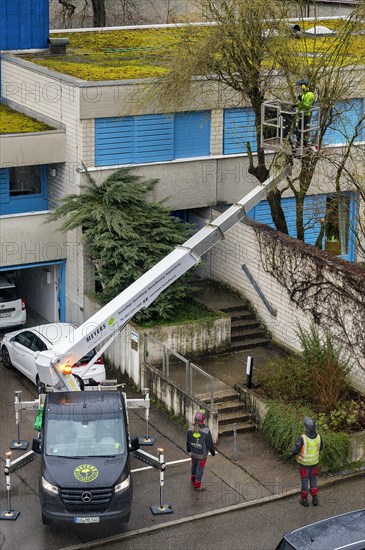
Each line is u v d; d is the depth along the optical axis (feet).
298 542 71.10
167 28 153.69
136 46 140.05
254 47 105.40
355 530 72.43
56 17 199.72
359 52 120.98
